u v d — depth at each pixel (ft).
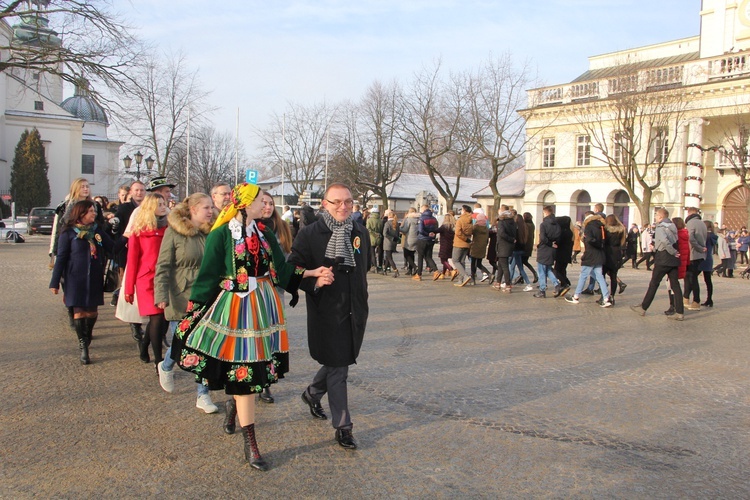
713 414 17.29
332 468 12.94
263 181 210.59
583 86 111.96
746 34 100.17
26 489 11.62
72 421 15.37
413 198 189.88
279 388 18.80
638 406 17.87
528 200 121.08
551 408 17.47
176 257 17.76
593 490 12.23
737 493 12.28
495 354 24.11
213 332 12.66
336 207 14.14
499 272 45.44
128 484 11.95
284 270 13.60
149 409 16.44
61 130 170.71
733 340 28.27
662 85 99.55
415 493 11.86
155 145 116.16
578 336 28.30
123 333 25.88
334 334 13.83
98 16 69.41
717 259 99.09
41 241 96.63
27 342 23.76
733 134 98.37
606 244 38.19
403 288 45.42
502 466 13.26
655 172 102.37
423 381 19.90
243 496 11.57
